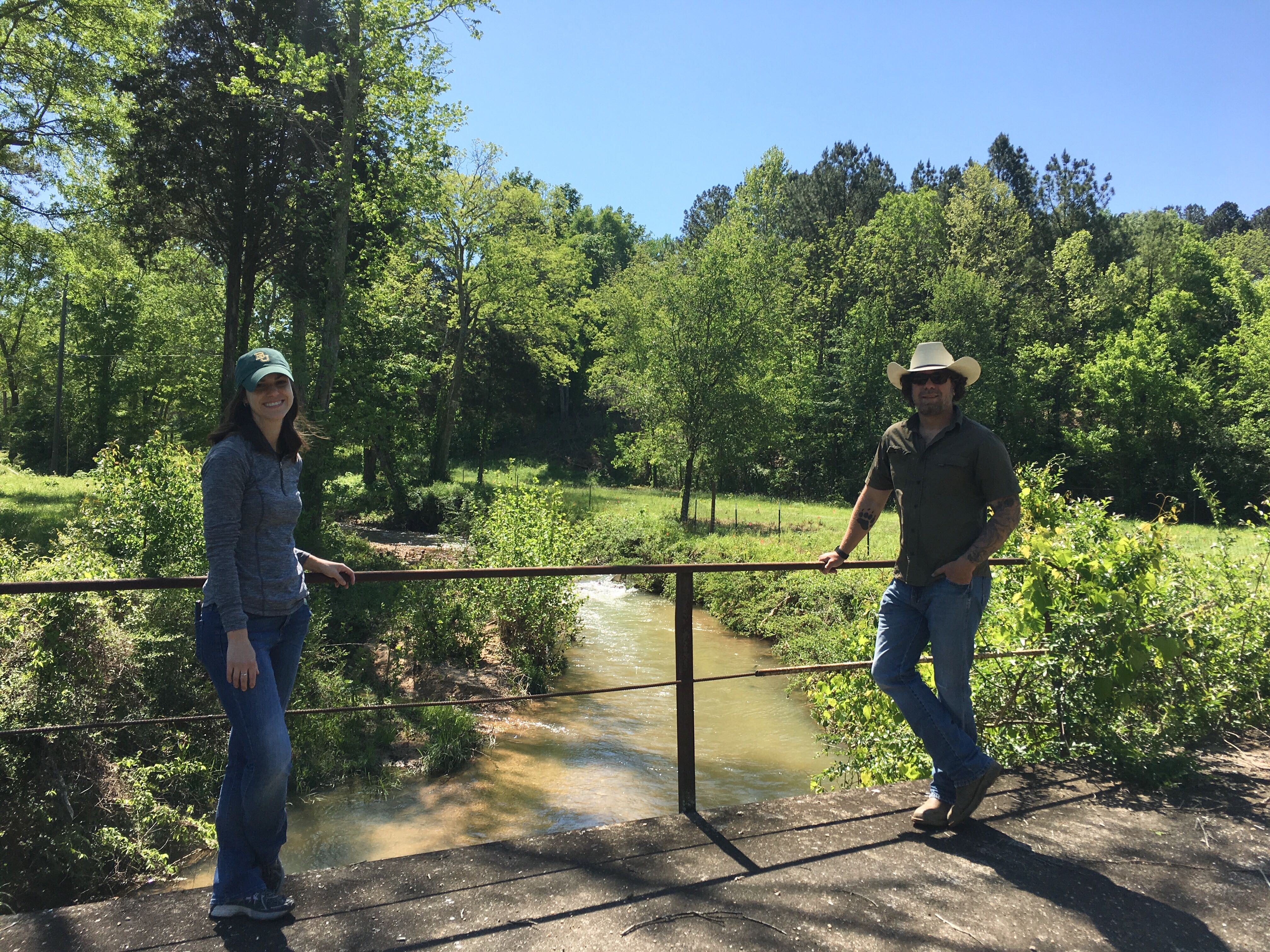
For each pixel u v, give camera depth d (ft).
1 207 73.51
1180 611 16.44
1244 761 13.46
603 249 238.89
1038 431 145.28
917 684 10.48
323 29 68.08
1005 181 197.47
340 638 36.73
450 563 54.75
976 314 141.59
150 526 28.91
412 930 7.55
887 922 8.00
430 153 66.59
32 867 18.85
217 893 7.70
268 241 73.77
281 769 7.63
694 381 96.32
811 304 156.56
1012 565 15.30
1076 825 10.55
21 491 83.76
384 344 83.71
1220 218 295.69
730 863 9.12
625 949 7.35
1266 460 121.29
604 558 73.26
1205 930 8.10
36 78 69.51
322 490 66.28
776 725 35.17
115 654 23.09
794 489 153.07
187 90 69.56
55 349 154.71
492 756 30.14
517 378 174.40
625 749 31.48
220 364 100.37
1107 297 155.02
